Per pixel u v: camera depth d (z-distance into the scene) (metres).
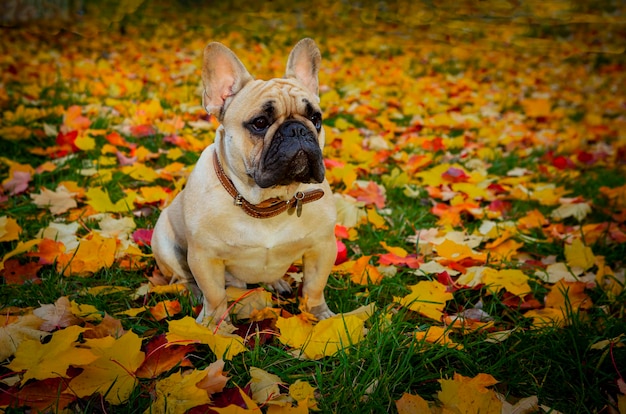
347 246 3.97
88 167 5.00
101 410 2.31
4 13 12.45
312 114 2.90
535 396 2.36
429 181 5.00
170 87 8.27
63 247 3.57
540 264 3.77
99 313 2.90
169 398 2.22
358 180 5.10
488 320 3.05
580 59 12.16
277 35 13.84
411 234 4.25
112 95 7.58
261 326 2.93
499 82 10.20
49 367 2.27
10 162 4.77
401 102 8.35
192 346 2.62
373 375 2.53
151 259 3.73
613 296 3.25
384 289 3.40
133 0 15.76
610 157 6.24
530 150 6.45
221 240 2.91
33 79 8.03
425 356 2.64
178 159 5.45
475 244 3.92
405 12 16.45
